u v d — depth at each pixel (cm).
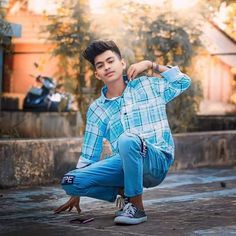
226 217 463
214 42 1027
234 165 852
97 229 420
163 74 445
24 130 917
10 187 619
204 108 1107
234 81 1098
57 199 562
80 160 456
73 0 814
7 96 1174
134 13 809
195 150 809
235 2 875
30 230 423
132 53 775
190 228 418
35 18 1124
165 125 442
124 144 417
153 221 445
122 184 442
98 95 810
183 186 643
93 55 441
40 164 645
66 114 918
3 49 808
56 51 826
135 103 440
